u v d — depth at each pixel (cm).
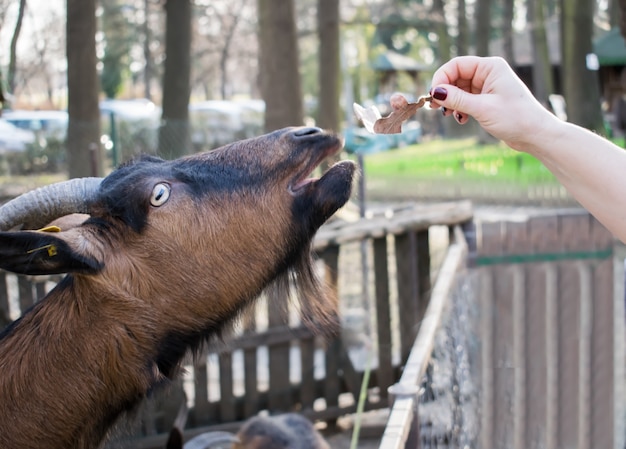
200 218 290
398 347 700
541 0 2720
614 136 2248
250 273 297
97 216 288
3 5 2373
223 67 4112
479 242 619
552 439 611
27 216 296
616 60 2495
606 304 613
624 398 657
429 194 1556
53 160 1321
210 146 1582
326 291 340
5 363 278
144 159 304
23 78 3506
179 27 1466
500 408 603
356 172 315
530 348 614
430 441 399
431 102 251
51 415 275
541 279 614
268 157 301
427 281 685
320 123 1709
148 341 286
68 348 277
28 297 604
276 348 657
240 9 3981
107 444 295
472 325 596
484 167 1529
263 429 473
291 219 300
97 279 278
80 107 1205
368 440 661
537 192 1301
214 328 299
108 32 4238
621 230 216
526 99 222
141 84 5434
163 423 613
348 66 3856
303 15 4091
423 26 3188
